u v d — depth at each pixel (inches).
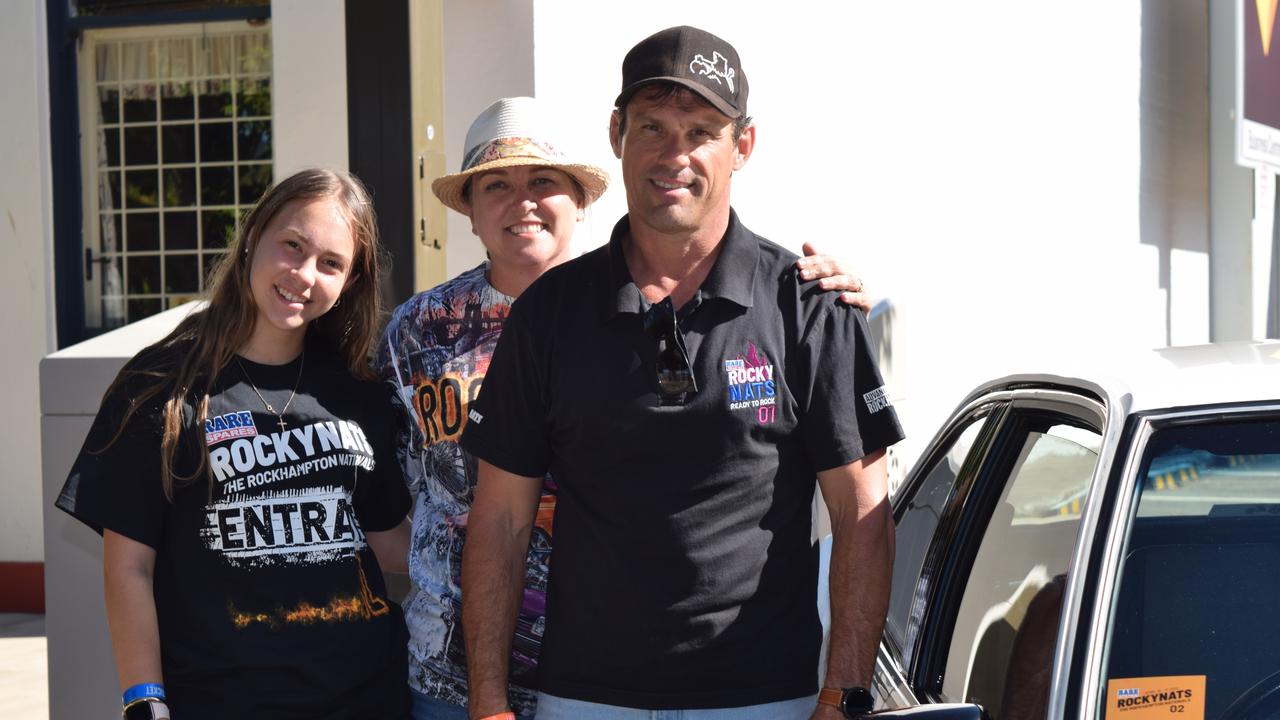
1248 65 353.7
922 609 105.1
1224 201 400.2
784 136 244.5
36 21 294.2
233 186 306.8
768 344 85.0
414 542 105.8
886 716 74.9
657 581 83.4
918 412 275.4
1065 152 321.7
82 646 121.0
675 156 85.2
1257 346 95.4
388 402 103.9
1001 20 296.2
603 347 86.2
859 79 257.9
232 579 91.1
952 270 282.4
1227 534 76.4
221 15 303.3
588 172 110.1
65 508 88.7
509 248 108.3
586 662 85.7
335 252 95.6
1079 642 73.4
